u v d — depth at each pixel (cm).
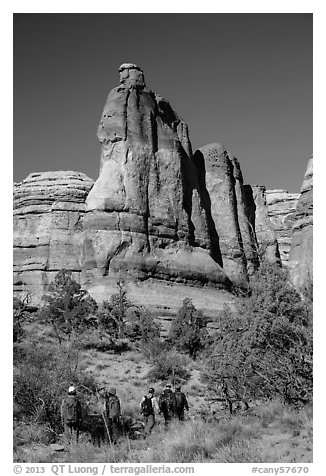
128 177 7088
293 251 6153
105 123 7325
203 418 2067
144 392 3002
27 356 2520
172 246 7081
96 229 6819
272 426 1603
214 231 8012
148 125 7400
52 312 5119
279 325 2066
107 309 5500
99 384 2961
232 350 2178
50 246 8125
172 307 6322
